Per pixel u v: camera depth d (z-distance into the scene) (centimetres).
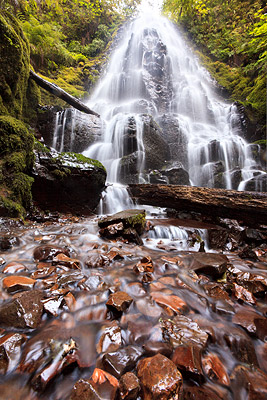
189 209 441
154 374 88
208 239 334
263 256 281
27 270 181
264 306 163
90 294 153
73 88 1220
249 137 1114
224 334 125
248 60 1469
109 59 1667
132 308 143
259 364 111
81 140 845
